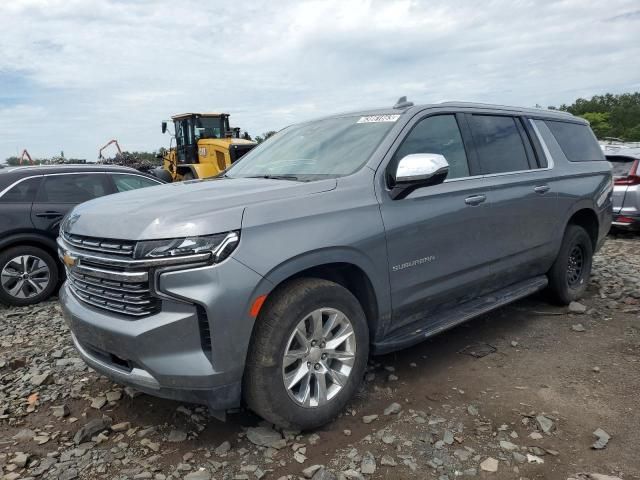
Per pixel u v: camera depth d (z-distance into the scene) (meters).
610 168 5.94
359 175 3.44
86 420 3.34
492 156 4.42
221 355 2.70
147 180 7.43
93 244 2.94
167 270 2.66
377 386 3.70
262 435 3.06
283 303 2.89
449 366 4.03
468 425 3.16
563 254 5.18
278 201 3.00
